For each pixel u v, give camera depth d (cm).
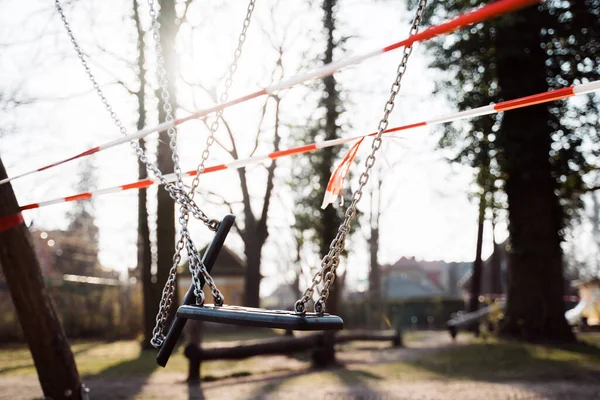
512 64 1892
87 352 2062
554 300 1939
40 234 3966
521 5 195
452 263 10606
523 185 1973
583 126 1934
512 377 1287
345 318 4016
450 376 1324
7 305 2573
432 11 1866
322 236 1911
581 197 2267
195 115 347
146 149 1986
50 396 758
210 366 1558
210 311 291
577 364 1402
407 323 4697
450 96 2056
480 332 2192
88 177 3116
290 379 1334
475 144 2031
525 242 1962
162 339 335
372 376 1355
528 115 1889
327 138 1997
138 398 1112
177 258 334
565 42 1888
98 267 4931
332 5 1933
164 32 1814
